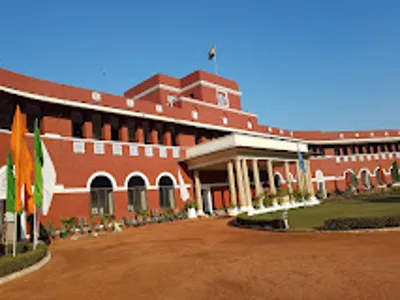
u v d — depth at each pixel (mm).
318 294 5453
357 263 7113
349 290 5484
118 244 13969
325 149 45625
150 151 25281
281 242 10836
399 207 17188
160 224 22141
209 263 8555
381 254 7727
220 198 31672
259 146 25969
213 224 19812
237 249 10352
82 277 8250
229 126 33188
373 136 47406
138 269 8562
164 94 34125
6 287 7922
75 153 20375
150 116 24969
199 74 33688
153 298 6023
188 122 28125
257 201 24703
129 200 23203
